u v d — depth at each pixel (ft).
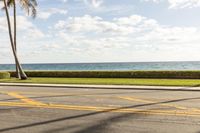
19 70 116.88
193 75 111.75
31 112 36.52
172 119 31.42
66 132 26.68
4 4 110.01
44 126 28.99
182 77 113.50
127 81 94.63
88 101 46.50
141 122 30.19
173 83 83.20
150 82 88.53
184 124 29.09
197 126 28.19
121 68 383.65
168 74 115.75
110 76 125.59
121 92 62.59
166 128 27.58
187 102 44.83
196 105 41.39
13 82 96.02
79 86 77.30
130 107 39.65
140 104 42.55
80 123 30.14
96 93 60.29
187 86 74.69
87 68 406.21
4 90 68.54
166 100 47.42
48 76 137.28
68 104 43.14
